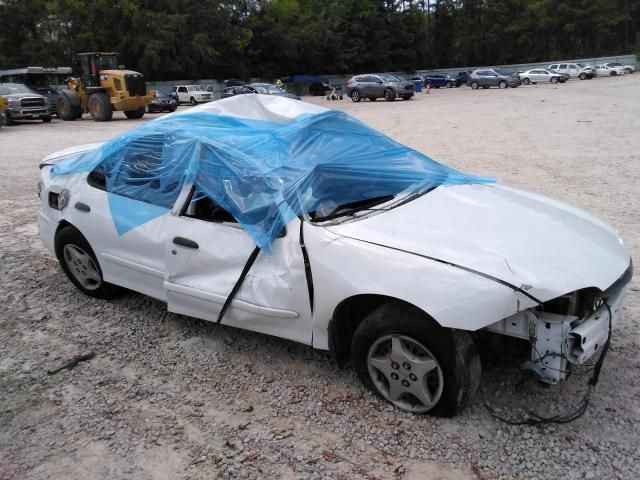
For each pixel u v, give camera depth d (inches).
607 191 311.6
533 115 794.8
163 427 119.6
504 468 103.8
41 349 154.7
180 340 156.9
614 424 114.5
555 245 120.3
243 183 137.5
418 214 129.6
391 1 2807.6
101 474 106.6
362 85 1407.5
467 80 2165.4
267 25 2250.2
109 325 167.5
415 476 103.0
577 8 2787.9
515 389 126.9
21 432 119.7
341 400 126.4
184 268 144.8
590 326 107.7
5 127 856.9
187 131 156.2
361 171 142.5
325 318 123.0
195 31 1958.7
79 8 1689.2
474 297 103.7
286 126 153.6
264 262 132.2
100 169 174.7
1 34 1681.8
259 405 126.1
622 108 832.9
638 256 203.9
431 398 115.3
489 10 2918.3
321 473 104.7
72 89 1001.5
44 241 192.2
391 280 111.3
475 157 445.1
